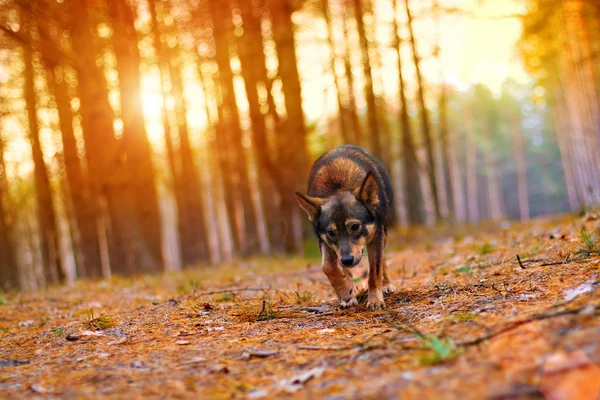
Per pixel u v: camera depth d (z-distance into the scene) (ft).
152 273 47.96
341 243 18.71
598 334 9.34
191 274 40.24
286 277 31.94
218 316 19.20
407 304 18.04
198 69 72.13
